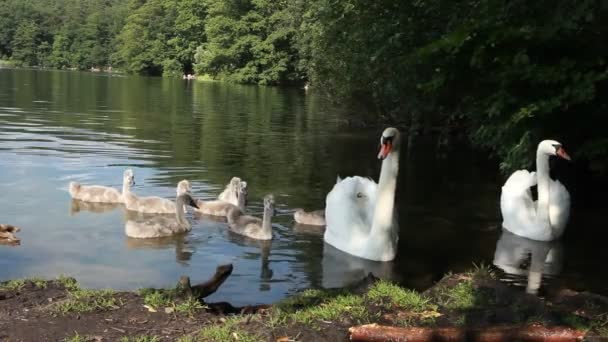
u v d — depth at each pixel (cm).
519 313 678
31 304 691
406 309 693
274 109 3650
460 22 1416
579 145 1427
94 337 606
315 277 912
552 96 1182
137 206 1263
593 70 1148
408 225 1222
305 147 2180
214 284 763
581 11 1055
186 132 2461
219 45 7606
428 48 1193
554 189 1212
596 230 1227
